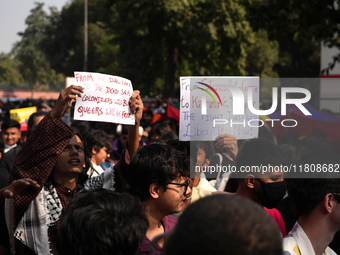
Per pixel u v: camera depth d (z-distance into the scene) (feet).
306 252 5.55
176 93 103.96
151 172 6.47
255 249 2.69
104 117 7.65
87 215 4.41
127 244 4.39
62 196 7.56
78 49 166.09
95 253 4.26
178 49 92.38
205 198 3.04
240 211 2.83
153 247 4.15
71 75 169.17
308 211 5.61
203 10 79.51
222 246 2.70
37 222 7.04
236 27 77.87
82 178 8.51
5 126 17.80
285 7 27.99
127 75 115.85
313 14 26.18
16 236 6.97
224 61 87.04
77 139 7.93
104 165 15.80
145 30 81.82
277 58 126.21
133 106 8.00
